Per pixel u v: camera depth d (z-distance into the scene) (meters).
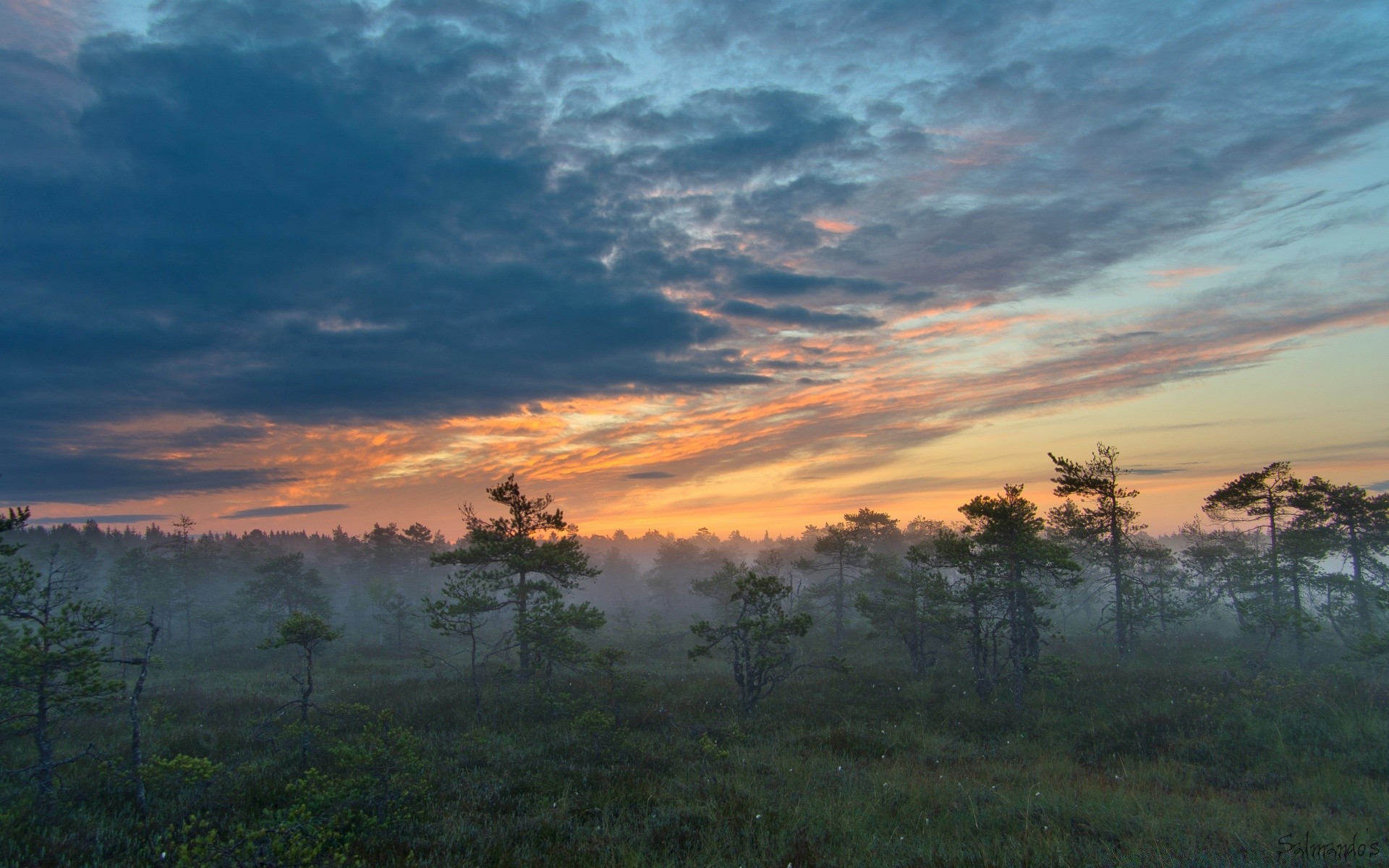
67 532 82.81
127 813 10.03
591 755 13.69
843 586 37.25
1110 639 29.64
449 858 7.96
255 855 7.33
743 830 8.97
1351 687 16.80
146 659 11.23
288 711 19.72
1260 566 26.16
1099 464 25.92
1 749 14.12
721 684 22.84
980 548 21.75
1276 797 10.71
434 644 40.12
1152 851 7.85
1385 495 24.16
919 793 10.98
